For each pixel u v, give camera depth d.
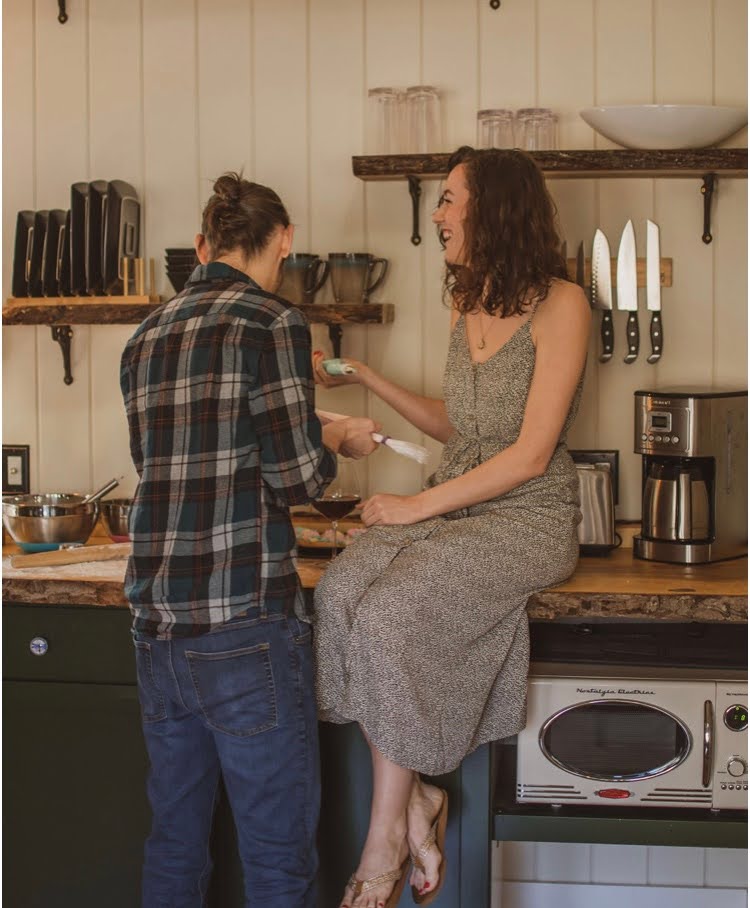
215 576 1.81
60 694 2.20
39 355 2.87
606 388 2.69
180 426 1.82
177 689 1.88
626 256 2.59
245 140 2.75
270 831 1.91
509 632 2.03
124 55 2.77
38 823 2.24
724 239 2.64
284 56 2.72
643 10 2.62
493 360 2.08
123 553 2.39
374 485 2.78
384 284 2.73
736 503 2.37
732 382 2.66
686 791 2.09
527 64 2.65
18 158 2.82
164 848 2.03
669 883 2.73
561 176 2.58
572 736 2.11
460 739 1.97
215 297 1.86
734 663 2.15
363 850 2.01
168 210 2.79
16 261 2.71
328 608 1.98
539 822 2.12
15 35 2.80
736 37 2.61
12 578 2.19
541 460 2.00
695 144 2.50
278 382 1.82
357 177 2.65
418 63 2.68
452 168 2.32
